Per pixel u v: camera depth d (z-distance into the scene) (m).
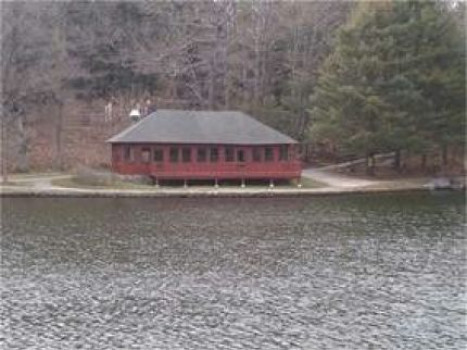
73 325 26.06
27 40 83.25
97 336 24.83
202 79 95.75
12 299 29.48
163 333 25.19
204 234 44.28
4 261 36.47
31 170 78.44
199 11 92.81
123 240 42.16
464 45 77.06
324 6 91.69
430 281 32.62
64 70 87.19
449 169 79.94
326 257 37.84
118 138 68.44
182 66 93.31
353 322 26.47
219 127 70.38
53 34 87.50
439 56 75.94
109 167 81.62
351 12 87.75
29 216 50.72
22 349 23.45
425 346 23.92
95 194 61.47
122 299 29.59
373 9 75.69
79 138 89.44
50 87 84.62
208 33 92.44
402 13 76.62
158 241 41.88
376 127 73.38
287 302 29.12
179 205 57.69
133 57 95.19
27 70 83.88
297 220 49.94
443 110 74.75
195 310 28.02
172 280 32.75
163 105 94.19
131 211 53.81
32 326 25.91
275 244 41.22
